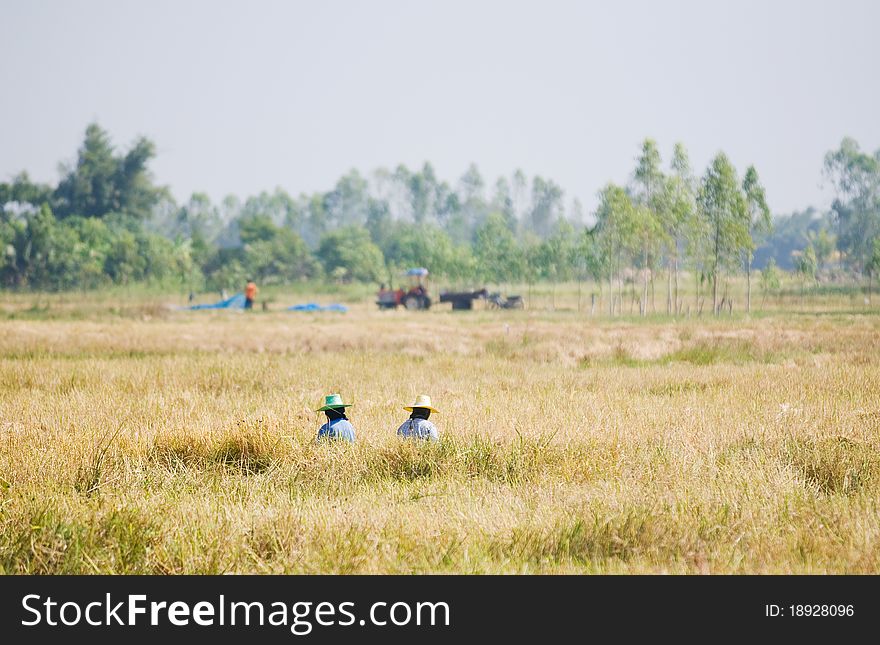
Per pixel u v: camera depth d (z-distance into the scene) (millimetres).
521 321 177500
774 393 60594
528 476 37438
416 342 111688
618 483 34344
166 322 175750
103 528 28797
